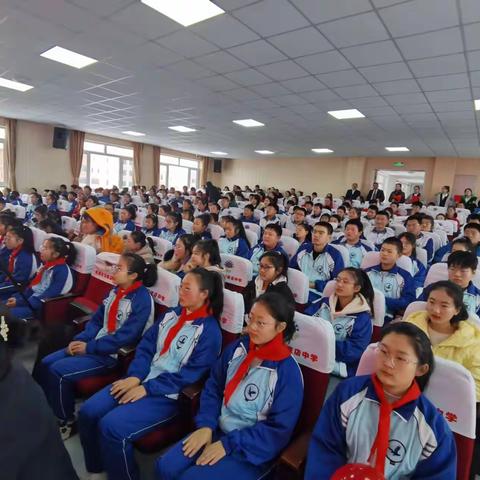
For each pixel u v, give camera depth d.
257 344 1.34
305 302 2.31
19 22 3.46
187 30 3.41
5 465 0.56
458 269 2.16
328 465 1.06
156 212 6.03
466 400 1.05
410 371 1.01
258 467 1.17
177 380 1.50
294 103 5.76
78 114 7.97
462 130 6.85
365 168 12.24
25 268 2.88
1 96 6.60
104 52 4.13
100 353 1.77
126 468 1.32
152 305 1.92
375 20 2.96
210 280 1.64
